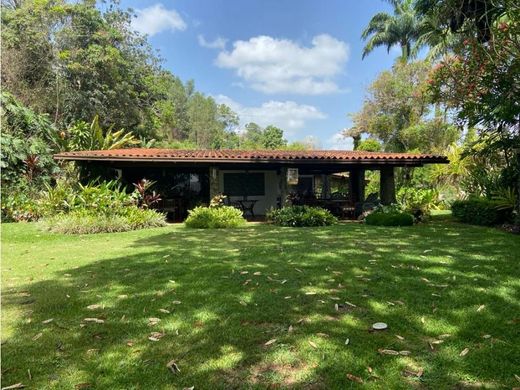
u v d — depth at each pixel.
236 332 3.01
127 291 4.12
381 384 2.29
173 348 2.77
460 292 3.91
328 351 2.68
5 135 13.24
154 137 27.55
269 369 2.47
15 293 4.10
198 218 10.42
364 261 5.35
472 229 9.03
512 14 7.90
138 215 10.25
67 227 9.02
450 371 2.42
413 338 2.89
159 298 3.86
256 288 4.13
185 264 5.35
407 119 25.52
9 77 17.95
